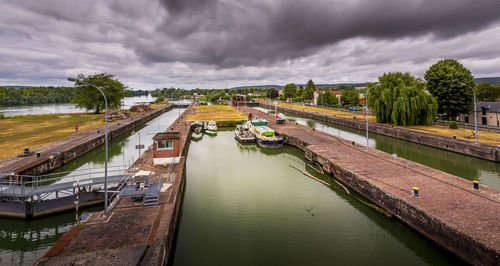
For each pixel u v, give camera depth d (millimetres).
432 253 14195
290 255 14375
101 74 87938
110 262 10672
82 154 37250
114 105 89938
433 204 15820
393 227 17109
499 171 27844
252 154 40125
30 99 173000
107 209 15773
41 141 39000
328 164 27672
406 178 21234
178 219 18828
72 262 10633
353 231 16906
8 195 17469
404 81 52531
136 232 13141
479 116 52406
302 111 94500
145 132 60000
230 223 18266
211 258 14164
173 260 13945
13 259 14586
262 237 16328
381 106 53781
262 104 150750
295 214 19469
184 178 27359
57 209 18688
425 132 44094
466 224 13250
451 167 29703
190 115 87938
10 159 28359
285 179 27891
